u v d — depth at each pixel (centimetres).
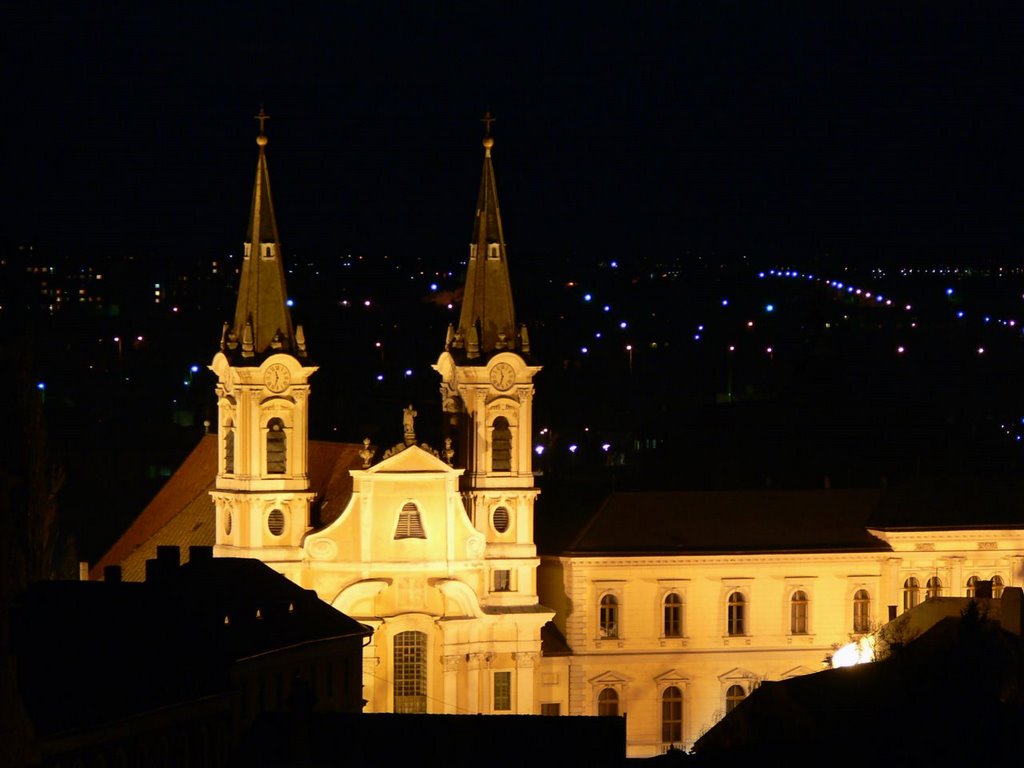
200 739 16150
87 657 15512
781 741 15100
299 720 13825
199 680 16300
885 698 15550
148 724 15438
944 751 14750
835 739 14862
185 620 16725
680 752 14862
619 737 13850
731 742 16075
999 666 16338
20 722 13838
